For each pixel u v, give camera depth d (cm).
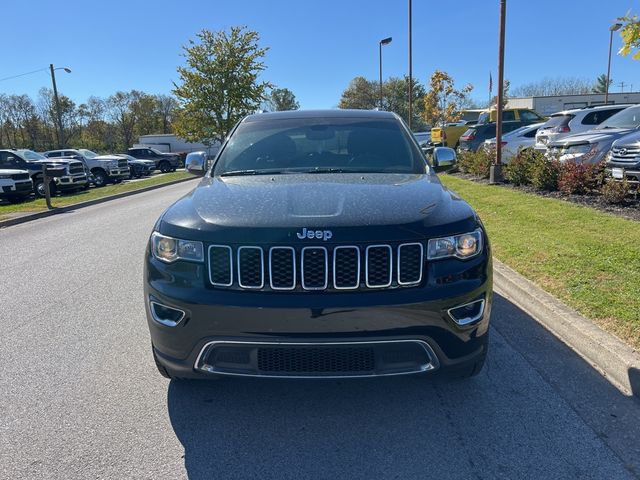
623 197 815
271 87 3278
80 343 418
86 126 7844
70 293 561
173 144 5041
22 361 386
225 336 269
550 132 1275
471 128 2052
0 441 284
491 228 724
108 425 298
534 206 860
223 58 3105
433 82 3522
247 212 288
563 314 410
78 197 1670
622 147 834
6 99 7019
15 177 1602
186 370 283
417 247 271
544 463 257
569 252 569
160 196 1689
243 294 269
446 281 274
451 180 1377
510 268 538
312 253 266
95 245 834
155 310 289
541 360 369
